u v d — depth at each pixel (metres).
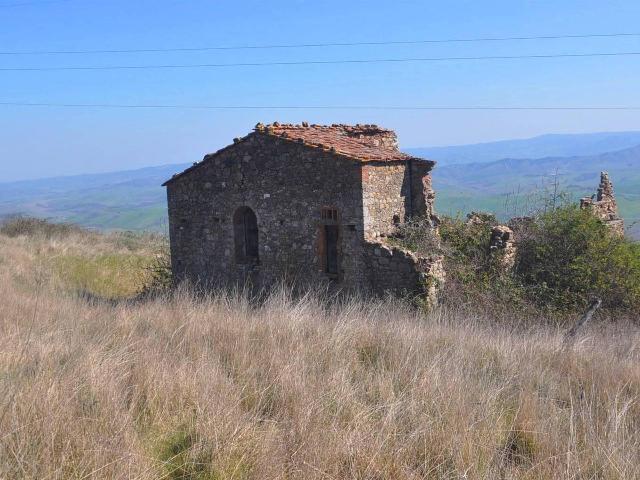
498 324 14.02
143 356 7.48
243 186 18.45
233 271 18.91
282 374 7.04
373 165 16.55
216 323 9.83
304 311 10.90
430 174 18.52
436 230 18.28
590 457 5.51
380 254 15.98
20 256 26.97
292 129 18.56
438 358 7.94
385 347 8.84
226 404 6.27
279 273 17.89
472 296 16.34
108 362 7.03
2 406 5.43
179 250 20.16
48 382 6.05
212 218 19.25
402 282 15.72
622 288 18.00
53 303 13.18
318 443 5.52
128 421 5.74
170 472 5.25
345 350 8.56
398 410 6.32
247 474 5.23
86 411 5.84
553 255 19.08
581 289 18.12
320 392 6.67
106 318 10.70
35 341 7.78
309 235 17.20
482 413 6.33
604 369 8.56
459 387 6.79
